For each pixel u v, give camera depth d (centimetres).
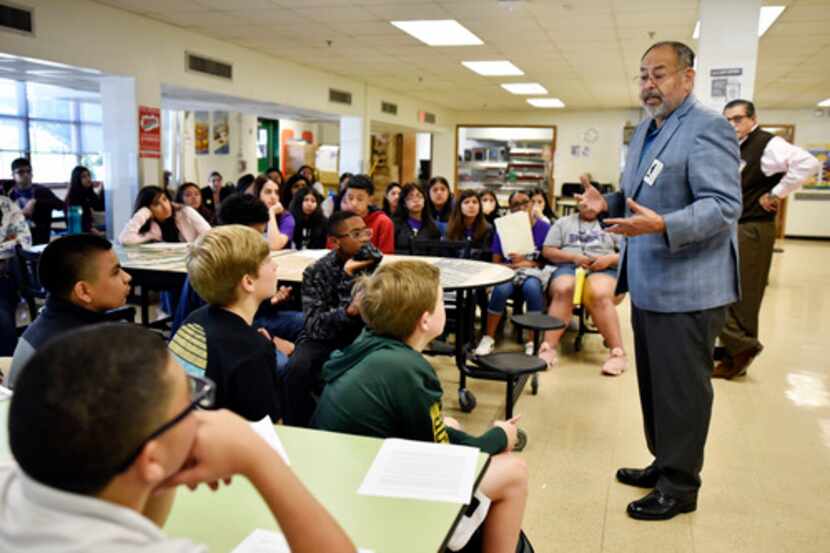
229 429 81
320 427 176
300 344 312
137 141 643
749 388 414
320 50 812
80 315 193
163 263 379
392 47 789
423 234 550
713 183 223
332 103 1013
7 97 1052
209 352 175
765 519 254
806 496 273
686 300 237
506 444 193
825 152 1377
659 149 238
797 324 598
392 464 134
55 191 1123
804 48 745
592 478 288
